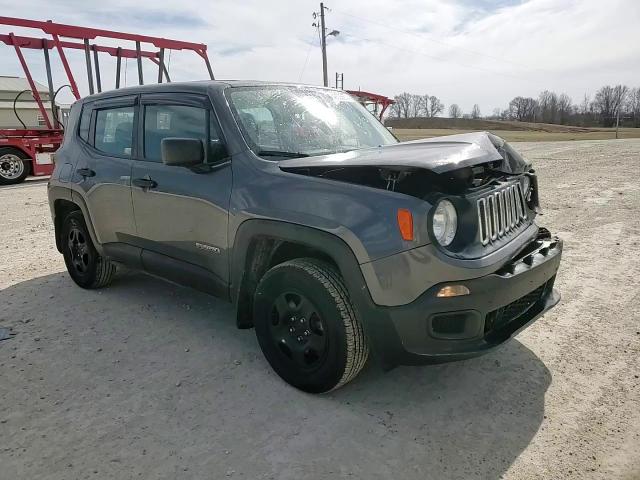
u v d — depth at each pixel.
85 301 4.64
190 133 3.65
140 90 4.15
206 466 2.46
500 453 2.53
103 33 12.35
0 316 4.31
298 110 3.81
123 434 2.71
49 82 14.28
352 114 4.20
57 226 5.15
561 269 5.31
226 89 3.59
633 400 2.94
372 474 2.39
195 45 13.68
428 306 2.57
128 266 4.38
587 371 3.28
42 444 2.64
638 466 2.42
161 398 3.04
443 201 2.61
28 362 3.50
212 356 3.56
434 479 2.35
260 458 2.51
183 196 3.57
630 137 49.09
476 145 3.09
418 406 2.93
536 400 2.97
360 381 3.20
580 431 2.68
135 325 4.09
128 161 4.13
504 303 2.72
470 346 2.65
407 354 2.68
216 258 3.44
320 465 2.45
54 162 5.09
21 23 12.27
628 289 4.69
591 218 7.79
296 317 3.07
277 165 3.17
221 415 2.86
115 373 3.34
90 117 4.70
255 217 3.09
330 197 2.82
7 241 7.05
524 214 3.42
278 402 2.98
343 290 2.82
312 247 2.89
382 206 2.64
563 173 13.95
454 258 2.56
